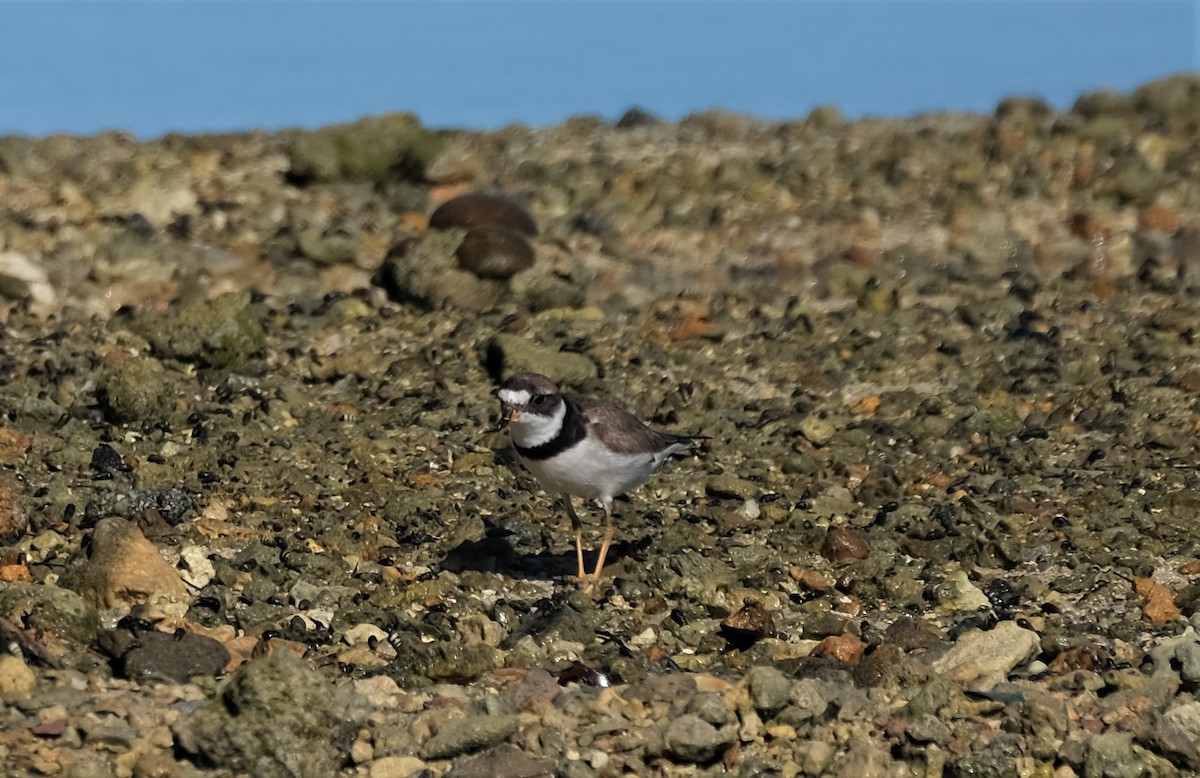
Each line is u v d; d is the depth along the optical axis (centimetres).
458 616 1127
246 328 1641
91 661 1004
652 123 3055
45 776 870
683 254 2152
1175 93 2948
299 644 1065
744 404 1623
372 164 2427
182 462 1369
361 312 1827
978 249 2153
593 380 1636
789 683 982
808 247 2194
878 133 2900
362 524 1291
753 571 1242
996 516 1334
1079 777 943
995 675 1041
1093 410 1585
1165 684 1026
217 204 2231
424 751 920
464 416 1548
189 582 1150
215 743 895
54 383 1565
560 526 1336
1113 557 1264
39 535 1209
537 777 901
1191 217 2319
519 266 1912
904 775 937
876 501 1391
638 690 1008
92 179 2392
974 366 1714
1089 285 1992
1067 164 2614
